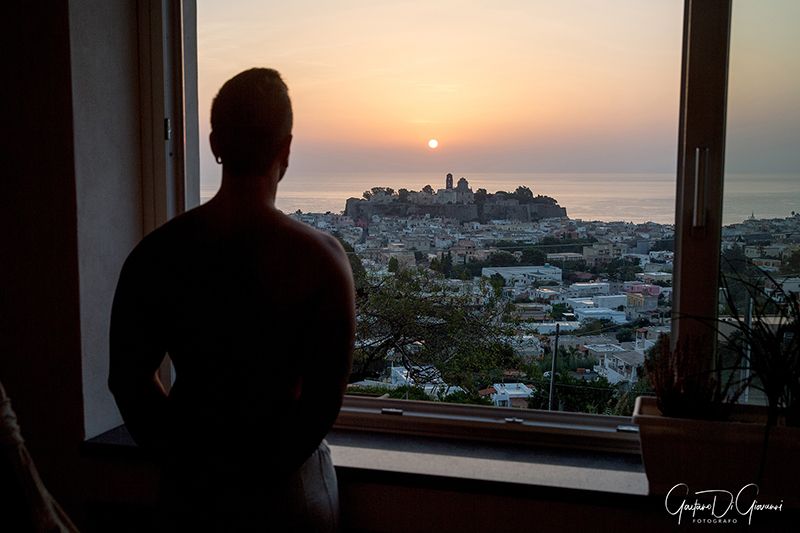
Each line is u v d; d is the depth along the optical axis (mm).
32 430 2088
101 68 2064
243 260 1269
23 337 2068
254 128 1271
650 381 1757
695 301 1879
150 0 2180
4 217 2043
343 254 1344
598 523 1695
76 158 1991
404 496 1812
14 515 900
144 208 2250
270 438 1307
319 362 1299
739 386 1851
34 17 1963
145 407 1349
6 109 2008
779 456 1538
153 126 2219
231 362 1292
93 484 2055
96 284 2080
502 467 1834
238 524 1324
